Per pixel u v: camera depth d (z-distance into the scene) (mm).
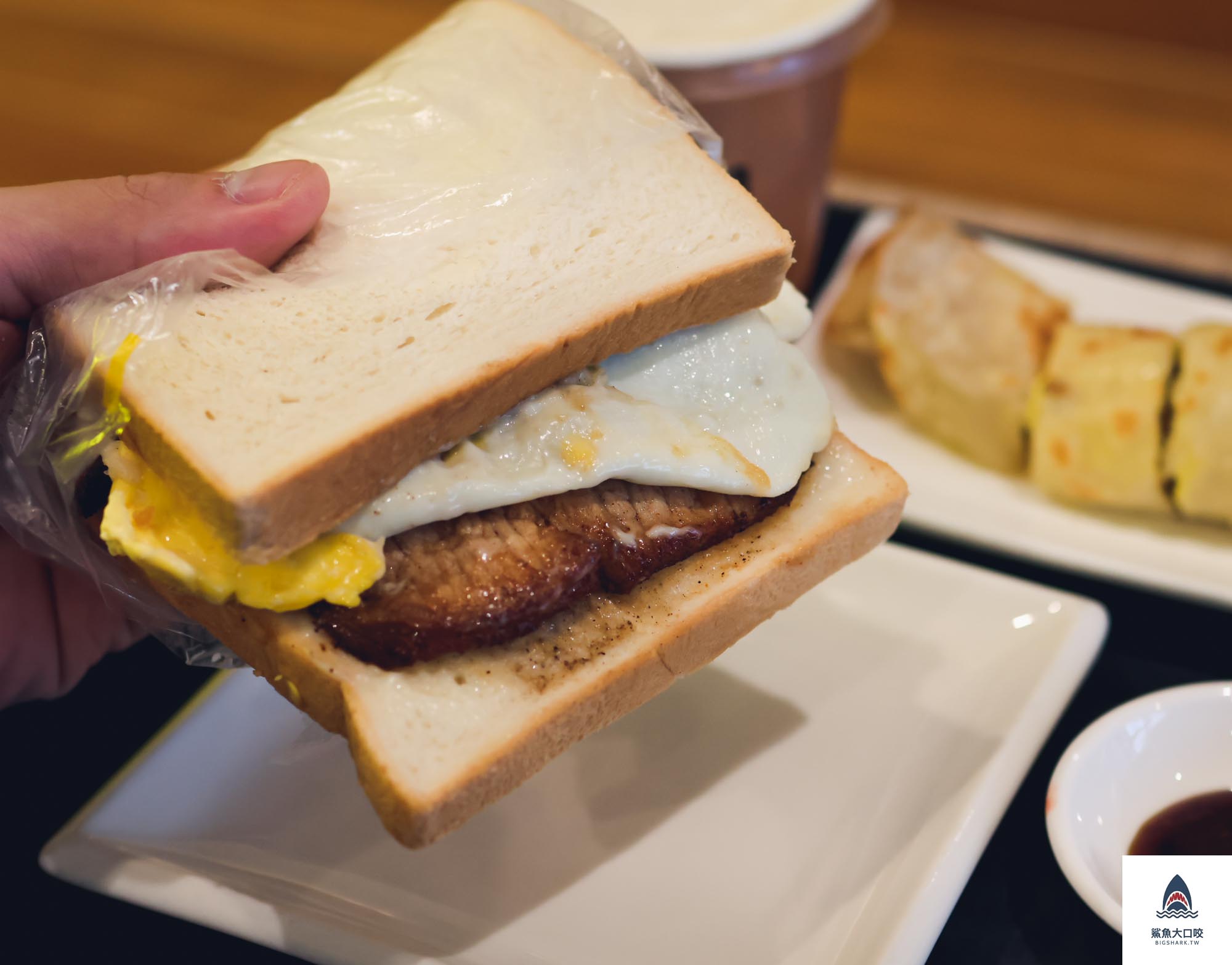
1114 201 620
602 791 307
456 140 304
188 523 256
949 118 687
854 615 340
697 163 303
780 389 292
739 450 283
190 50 713
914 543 386
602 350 276
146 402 256
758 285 287
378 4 757
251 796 303
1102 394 398
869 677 327
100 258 284
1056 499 405
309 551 255
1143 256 499
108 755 324
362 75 328
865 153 656
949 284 435
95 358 265
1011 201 618
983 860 297
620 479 274
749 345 292
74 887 295
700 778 308
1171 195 625
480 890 289
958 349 419
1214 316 448
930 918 270
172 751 307
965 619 335
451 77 314
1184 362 404
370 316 274
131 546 255
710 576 284
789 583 292
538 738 265
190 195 286
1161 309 453
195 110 663
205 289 279
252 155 307
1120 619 360
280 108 663
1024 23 768
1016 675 320
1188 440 387
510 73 315
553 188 295
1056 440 397
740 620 288
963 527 375
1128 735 297
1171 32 737
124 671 345
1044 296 442
